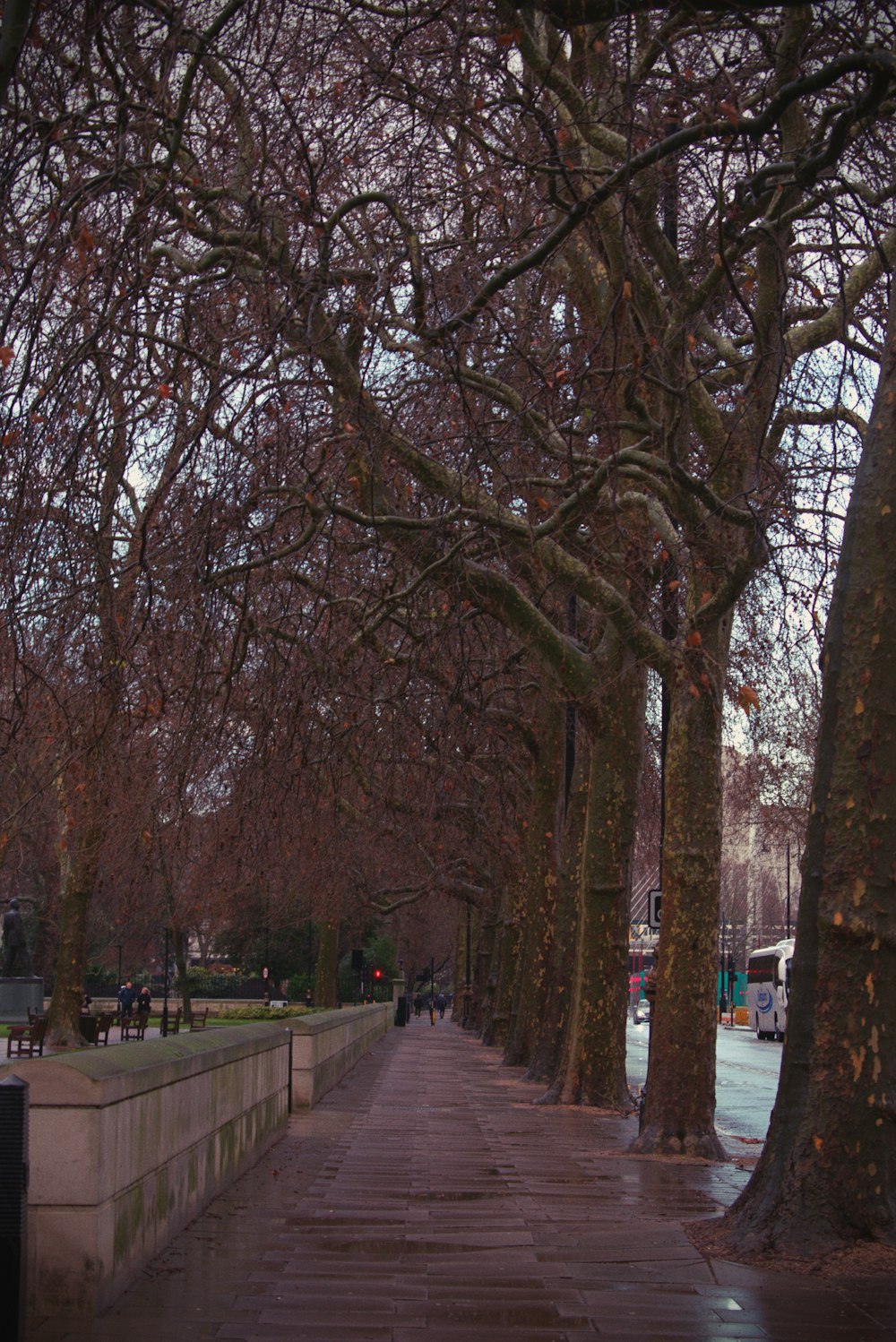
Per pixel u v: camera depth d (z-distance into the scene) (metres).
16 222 11.50
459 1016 86.75
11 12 8.28
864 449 9.90
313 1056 20.20
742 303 12.48
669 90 12.62
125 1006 50.91
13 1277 5.78
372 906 48.81
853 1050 9.26
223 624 15.23
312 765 19.72
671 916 16.17
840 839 9.47
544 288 19.45
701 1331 7.13
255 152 13.70
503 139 15.83
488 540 17.52
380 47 13.91
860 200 13.41
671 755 16.33
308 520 16.52
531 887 31.28
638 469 15.91
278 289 14.02
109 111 12.83
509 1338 6.93
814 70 13.95
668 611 16.92
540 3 10.67
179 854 23.78
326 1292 7.82
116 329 11.45
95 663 14.35
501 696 31.67
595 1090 21.30
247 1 10.75
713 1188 12.77
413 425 16.69
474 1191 12.07
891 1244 8.96
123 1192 7.71
